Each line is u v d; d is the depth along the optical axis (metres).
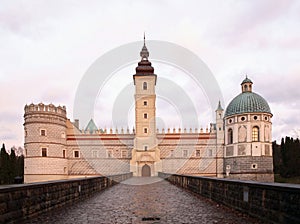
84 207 11.62
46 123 63.81
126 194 17.44
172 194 17.30
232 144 69.94
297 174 68.44
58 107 66.88
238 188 10.25
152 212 10.32
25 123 64.56
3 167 61.12
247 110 67.19
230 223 8.26
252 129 67.06
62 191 11.91
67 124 72.69
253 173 65.38
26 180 62.34
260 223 8.19
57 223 8.35
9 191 7.74
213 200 13.43
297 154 69.12
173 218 9.13
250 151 66.19
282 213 7.36
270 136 68.12
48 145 63.62
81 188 14.80
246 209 9.55
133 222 8.52
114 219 8.99
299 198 6.65
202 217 9.27
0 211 7.28
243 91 72.50
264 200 8.31
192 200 14.03
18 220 8.23
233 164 69.19
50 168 63.34
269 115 67.94
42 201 9.94
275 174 78.06
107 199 14.62
